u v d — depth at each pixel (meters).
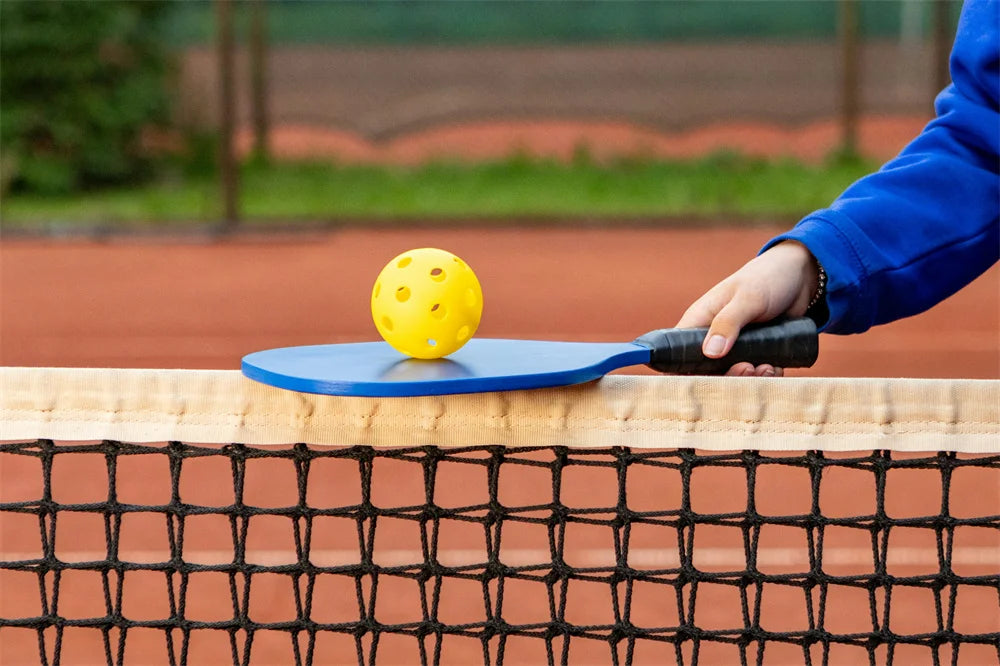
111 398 3.02
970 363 16.47
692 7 62.06
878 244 3.28
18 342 18.38
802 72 56.00
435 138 55.25
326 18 60.19
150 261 27.77
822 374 15.45
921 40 57.12
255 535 9.15
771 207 36.00
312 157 46.66
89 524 9.48
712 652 7.03
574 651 7.08
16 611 7.84
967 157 3.43
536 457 11.17
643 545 8.96
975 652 7.09
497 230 33.34
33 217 34.94
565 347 3.02
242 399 2.99
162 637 7.41
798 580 3.06
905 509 9.66
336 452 2.96
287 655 7.17
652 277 24.59
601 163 45.22
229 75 33.09
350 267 26.64
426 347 2.84
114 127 40.09
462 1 61.41
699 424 2.93
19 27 38.62
